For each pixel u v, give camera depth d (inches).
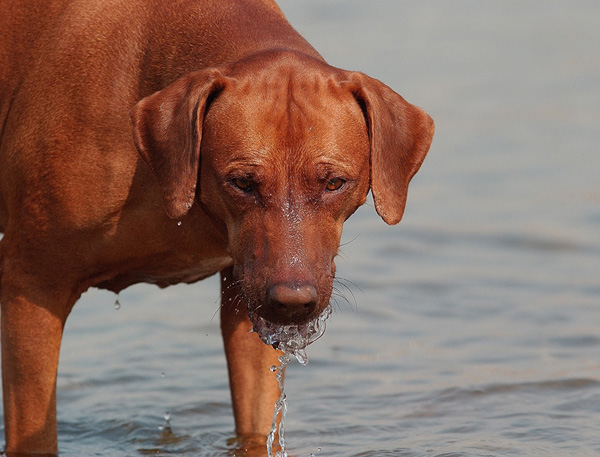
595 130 945.5
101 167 343.6
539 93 1072.2
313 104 317.4
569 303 582.9
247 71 325.1
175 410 452.4
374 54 1223.5
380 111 327.0
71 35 356.8
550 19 1441.9
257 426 406.9
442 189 802.2
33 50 366.0
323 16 1418.6
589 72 1155.3
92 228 348.2
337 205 319.0
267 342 332.8
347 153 318.0
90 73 348.8
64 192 344.8
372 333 547.8
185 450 407.2
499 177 824.3
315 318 316.2
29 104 356.5
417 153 338.6
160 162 323.9
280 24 367.9
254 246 311.7
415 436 412.2
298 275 303.6
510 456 384.8
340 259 661.3
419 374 486.9
